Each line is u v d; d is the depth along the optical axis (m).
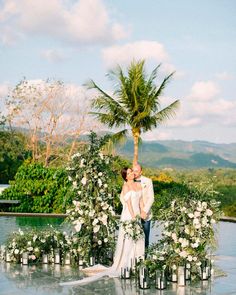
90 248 9.07
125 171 8.80
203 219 8.08
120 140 24.48
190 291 7.27
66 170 9.37
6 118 34.16
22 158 37.75
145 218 8.67
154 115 24.53
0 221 18.84
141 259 7.87
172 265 7.91
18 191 21.59
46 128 33.94
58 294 7.00
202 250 8.18
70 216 9.28
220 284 7.76
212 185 8.53
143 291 7.23
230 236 14.76
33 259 9.39
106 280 7.91
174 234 8.05
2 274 8.35
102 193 9.30
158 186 23.28
